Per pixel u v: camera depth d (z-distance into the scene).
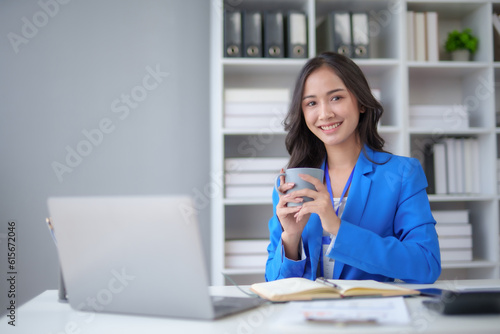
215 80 2.67
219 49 2.54
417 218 1.40
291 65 2.59
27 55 2.82
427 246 1.32
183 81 2.89
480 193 2.70
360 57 2.59
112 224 0.91
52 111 2.83
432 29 2.67
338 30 2.57
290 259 1.34
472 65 2.65
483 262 2.60
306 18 2.63
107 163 2.86
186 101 2.89
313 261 1.38
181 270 0.87
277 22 2.57
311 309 0.86
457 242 2.62
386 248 1.23
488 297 0.83
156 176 2.88
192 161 2.89
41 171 2.82
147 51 2.88
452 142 2.68
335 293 1.01
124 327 0.86
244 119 2.56
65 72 2.84
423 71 2.77
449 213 2.63
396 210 1.45
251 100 2.57
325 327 0.77
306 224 1.40
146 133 2.88
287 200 1.20
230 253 2.55
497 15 2.74
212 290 1.22
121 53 2.87
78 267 0.97
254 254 2.55
